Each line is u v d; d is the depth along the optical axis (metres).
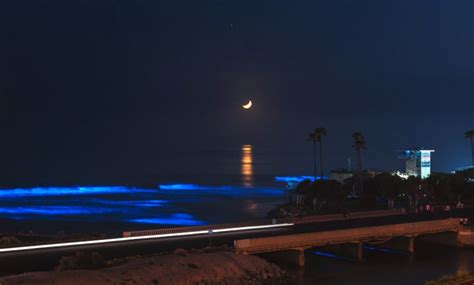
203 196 197.62
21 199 192.75
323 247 75.56
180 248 61.25
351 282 59.09
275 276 58.72
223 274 54.44
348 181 144.25
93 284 46.06
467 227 81.62
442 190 125.31
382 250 77.50
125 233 68.69
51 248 60.53
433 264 69.06
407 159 168.88
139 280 48.75
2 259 54.75
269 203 169.12
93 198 194.88
